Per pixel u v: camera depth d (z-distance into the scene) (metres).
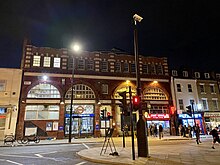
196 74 36.97
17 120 25.73
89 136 28.09
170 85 33.88
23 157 11.51
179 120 31.98
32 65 28.48
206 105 34.47
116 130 29.00
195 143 18.64
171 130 31.36
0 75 26.64
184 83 34.44
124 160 9.48
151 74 33.59
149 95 32.56
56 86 28.42
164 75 34.16
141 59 34.06
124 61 33.12
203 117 32.94
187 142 19.94
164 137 26.11
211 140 21.81
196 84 35.06
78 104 28.88
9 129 24.98
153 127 28.78
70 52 30.83
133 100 10.59
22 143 20.11
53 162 9.83
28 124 26.19
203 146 15.80
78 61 30.75
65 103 28.25
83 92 29.56
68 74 29.39
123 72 32.34
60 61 29.84
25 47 29.02
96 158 10.19
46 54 29.47
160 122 31.56
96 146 17.55
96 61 31.55
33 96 27.44
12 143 19.81
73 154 12.73
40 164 9.29
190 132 26.41
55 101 27.78
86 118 28.78
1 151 14.45
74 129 27.97
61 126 26.98
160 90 33.28
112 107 29.78
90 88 29.88
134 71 33.09
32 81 27.64
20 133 25.23
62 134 26.77
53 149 15.48
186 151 12.74
